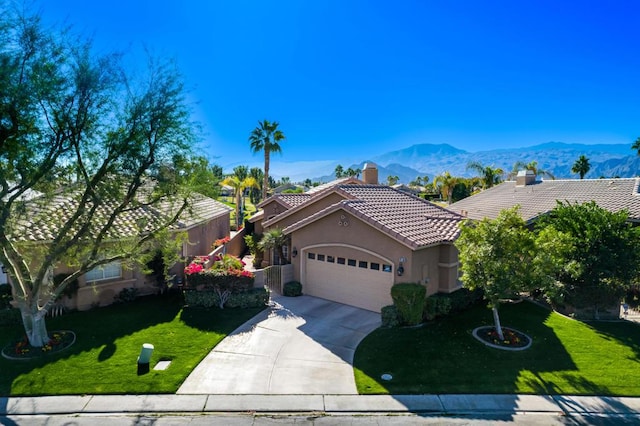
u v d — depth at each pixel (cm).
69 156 1123
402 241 1401
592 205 1662
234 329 1368
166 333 1327
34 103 1009
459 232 1580
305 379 1037
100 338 1281
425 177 12181
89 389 977
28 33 995
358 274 1595
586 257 1509
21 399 938
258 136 4278
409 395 962
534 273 1165
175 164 1245
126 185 1220
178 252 1823
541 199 2566
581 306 1526
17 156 1048
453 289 1595
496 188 3391
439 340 1265
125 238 1354
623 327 1414
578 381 1023
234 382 1020
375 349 1205
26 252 1346
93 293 1575
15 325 1391
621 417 881
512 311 1561
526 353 1180
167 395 959
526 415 888
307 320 1458
